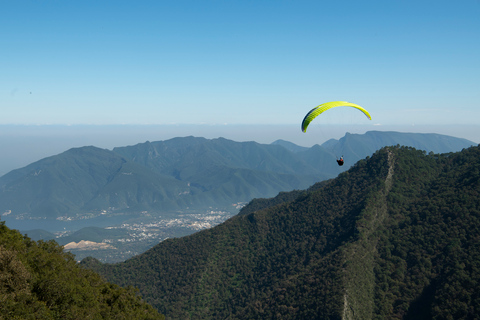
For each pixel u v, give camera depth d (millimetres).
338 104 62562
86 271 74438
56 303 50375
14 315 41688
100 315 57344
